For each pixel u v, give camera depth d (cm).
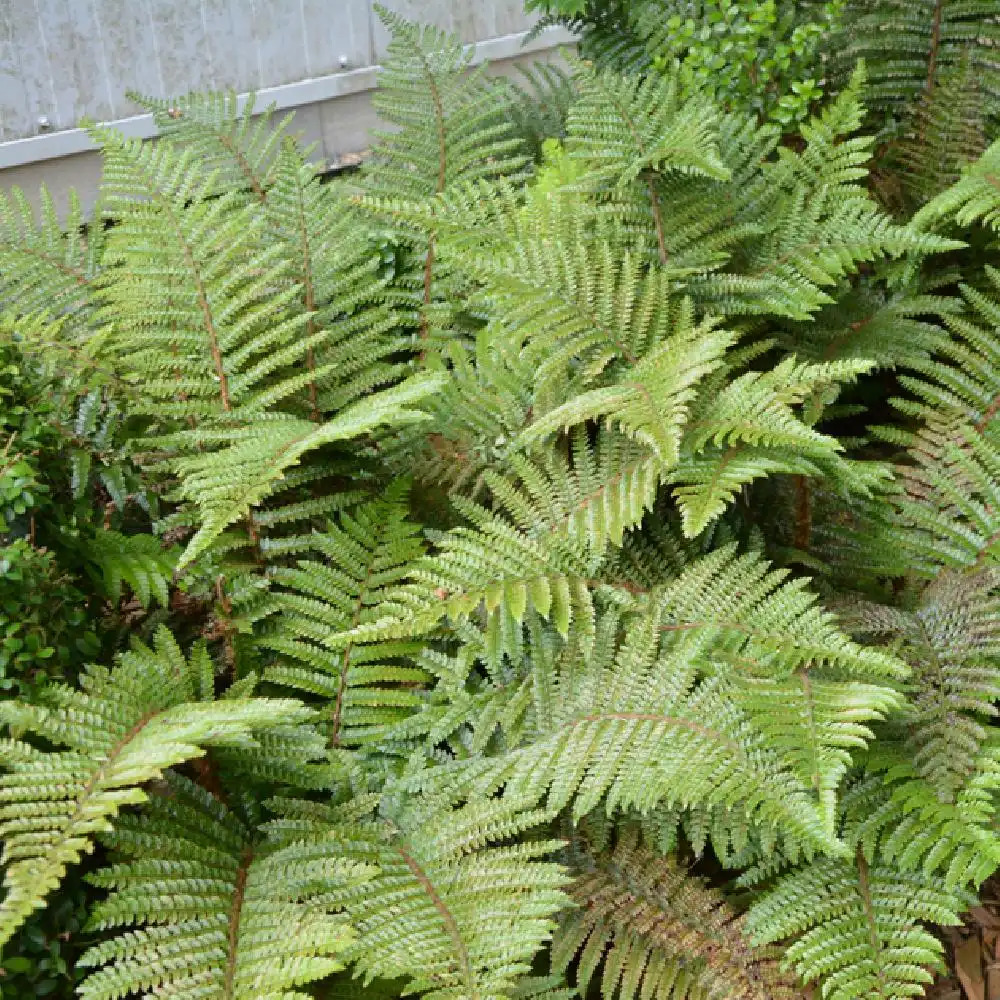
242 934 207
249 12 490
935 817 225
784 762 214
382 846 230
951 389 304
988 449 273
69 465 262
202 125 350
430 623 232
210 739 215
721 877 262
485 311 318
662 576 269
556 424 245
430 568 250
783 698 225
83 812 187
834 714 218
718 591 250
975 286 330
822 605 261
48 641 229
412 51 354
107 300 314
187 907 207
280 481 272
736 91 334
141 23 470
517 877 218
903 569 276
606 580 260
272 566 276
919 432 288
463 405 288
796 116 324
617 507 250
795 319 289
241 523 272
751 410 244
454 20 534
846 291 306
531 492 261
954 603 252
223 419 270
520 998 225
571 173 315
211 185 310
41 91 460
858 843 239
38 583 226
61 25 453
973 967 255
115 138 297
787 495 292
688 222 294
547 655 252
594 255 284
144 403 269
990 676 236
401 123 349
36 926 203
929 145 339
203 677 245
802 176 308
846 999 215
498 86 369
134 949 203
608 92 302
